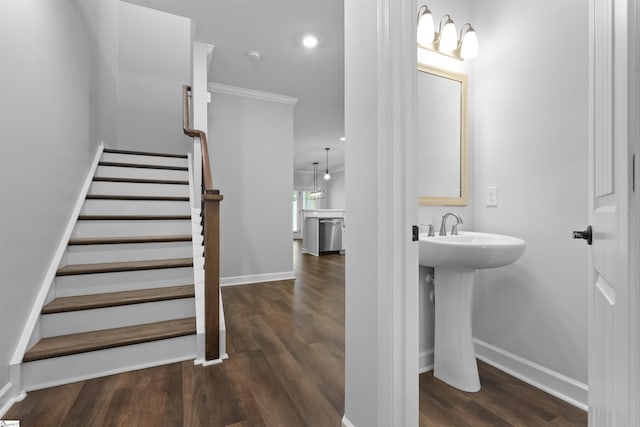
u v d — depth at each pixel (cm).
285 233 407
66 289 191
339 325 237
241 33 257
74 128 233
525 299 159
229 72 333
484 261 131
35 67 172
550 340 149
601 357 75
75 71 234
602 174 75
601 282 77
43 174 180
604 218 71
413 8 95
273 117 404
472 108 188
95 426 122
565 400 141
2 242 139
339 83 362
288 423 125
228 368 170
